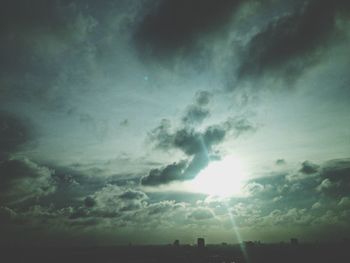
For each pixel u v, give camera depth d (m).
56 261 180.25
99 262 181.12
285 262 177.50
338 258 181.25
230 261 182.50
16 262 166.38
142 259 194.25
